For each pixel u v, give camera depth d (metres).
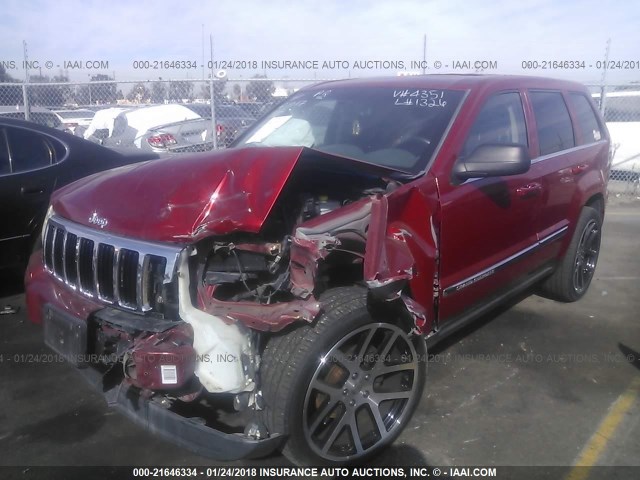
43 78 10.18
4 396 3.56
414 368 3.07
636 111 11.43
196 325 2.46
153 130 9.62
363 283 2.92
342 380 2.79
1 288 5.26
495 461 2.98
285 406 2.51
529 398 3.57
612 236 7.75
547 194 4.19
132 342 2.58
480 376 3.82
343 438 2.92
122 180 3.01
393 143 3.56
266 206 2.59
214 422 2.92
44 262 3.25
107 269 2.75
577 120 4.89
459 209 3.29
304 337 2.56
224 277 2.63
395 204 2.87
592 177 4.90
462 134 3.47
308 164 2.94
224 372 2.44
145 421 2.61
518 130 4.07
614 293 5.44
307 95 4.48
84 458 3.00
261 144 4.21
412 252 2.97
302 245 2.54
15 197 4.73
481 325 4.63
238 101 9.88
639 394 3.63
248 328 2.52
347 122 3.93
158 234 2.61
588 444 3.13
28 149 4.98
